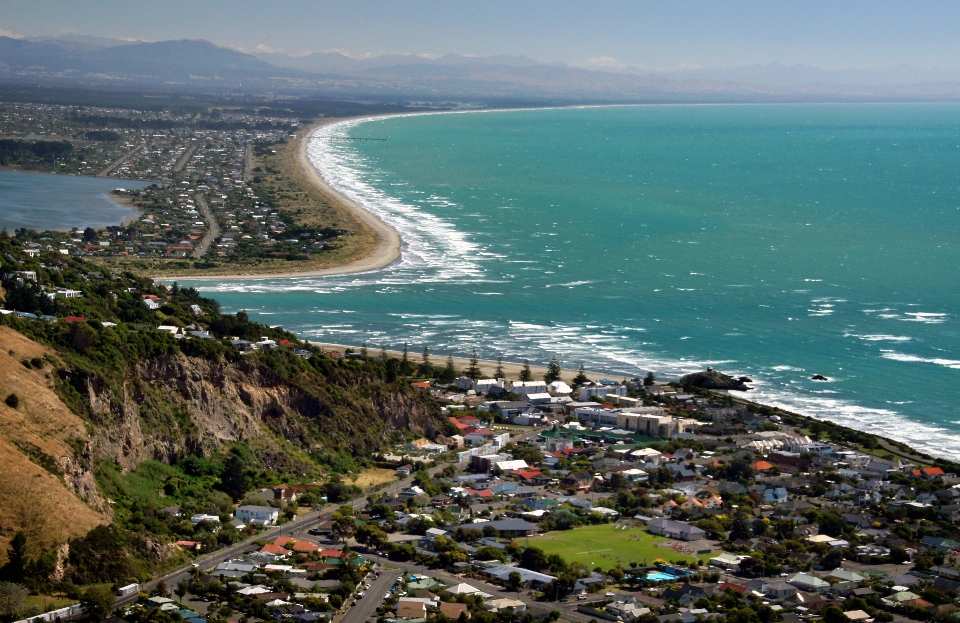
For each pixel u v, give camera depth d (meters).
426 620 173.25
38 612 163.38
